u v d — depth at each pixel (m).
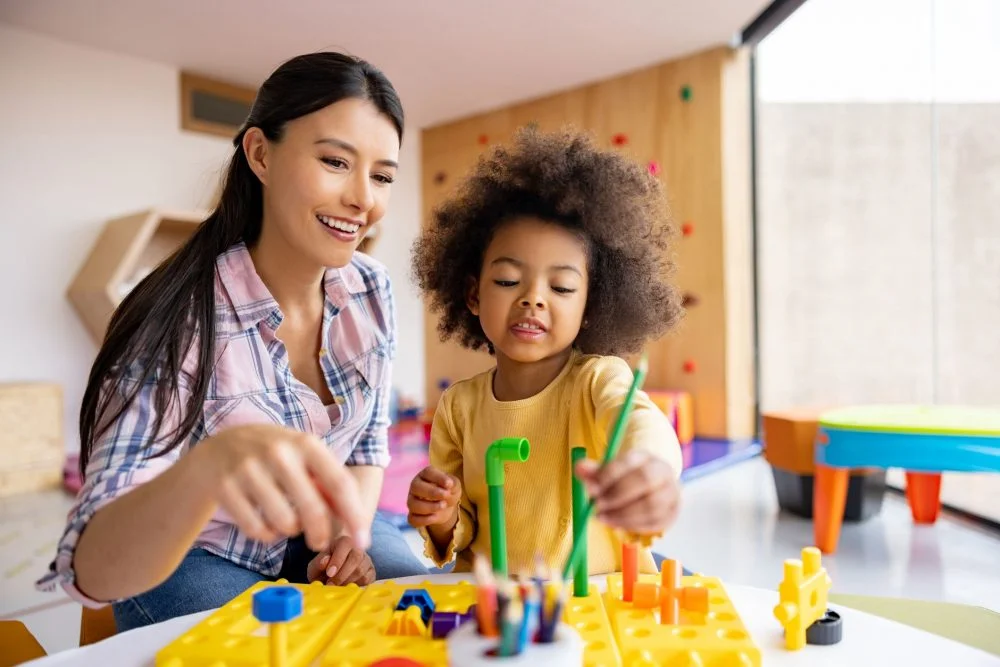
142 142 2.89
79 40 2.70
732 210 2.98
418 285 1.02
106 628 0.89
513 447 0.58
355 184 0.83
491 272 0.80
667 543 1.78
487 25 2.67
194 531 0.51
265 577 0.93
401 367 3.88
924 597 1.41
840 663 0.51
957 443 1.53
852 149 2.57
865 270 2.54
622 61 3.05
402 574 0.91
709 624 0.54
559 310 0.78
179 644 0.52
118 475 0.67
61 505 2.21
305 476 0.46
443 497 0.74
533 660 0.42
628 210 0.84
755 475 2.50
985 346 2.01
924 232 2.25
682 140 3.03
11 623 0.76
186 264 0.85
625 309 0.88
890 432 1.57
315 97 0.81
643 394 0.69
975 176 2.02
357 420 1.00
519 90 3.36
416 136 3.91
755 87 3.05
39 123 2.65
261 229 0.92
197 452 0.49
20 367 2.61
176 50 2.81
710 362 3.00
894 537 1.80
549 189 0.80
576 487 0.61
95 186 2.77
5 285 2.59
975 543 1.75
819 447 1.69
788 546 1.74
